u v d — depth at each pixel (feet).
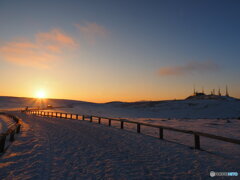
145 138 31.83
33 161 17.60
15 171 14.78
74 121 72.74
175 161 17.99
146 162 17.67
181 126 53.72
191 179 13.48
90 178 13.53
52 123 62.23
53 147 24.00
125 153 21.22
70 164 16.85
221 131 40.93
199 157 19.35
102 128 47.62
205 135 21.31
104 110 257.96
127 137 32.94
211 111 187.11
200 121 73.10
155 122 71.41
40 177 13.61
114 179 13.38
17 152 20.98
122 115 182.91
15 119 67.10
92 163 17.24
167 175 14.28
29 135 33.88
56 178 13.44
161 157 19.48
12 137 27.76
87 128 47.55
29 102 481.46
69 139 30.45
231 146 25.09
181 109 223.10
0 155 19.39
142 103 347.97
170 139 31.22
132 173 14.64
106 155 20.25
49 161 17.69
